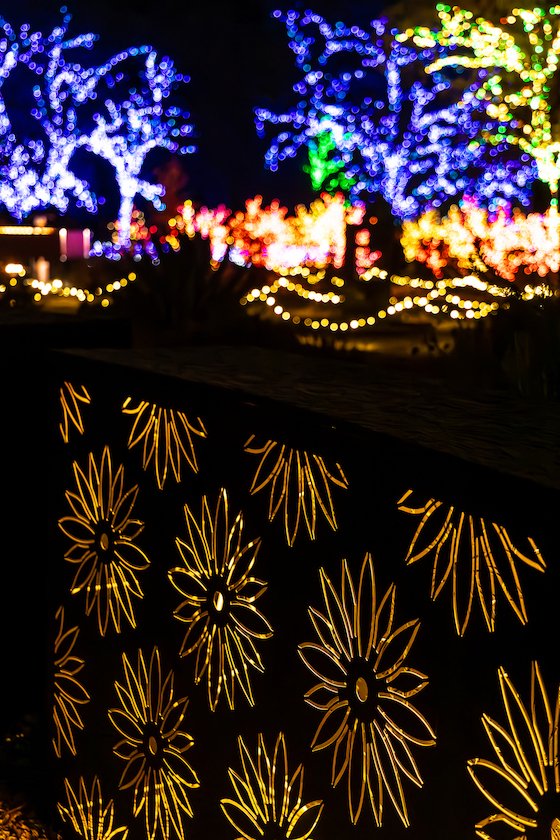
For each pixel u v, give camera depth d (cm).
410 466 132
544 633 113
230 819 178
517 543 116
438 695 131
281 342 893
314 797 157
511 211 1477
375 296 1351
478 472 120
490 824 123
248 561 169
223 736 179
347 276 1526
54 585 231
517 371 450
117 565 207
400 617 137
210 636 180
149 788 202
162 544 192
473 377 572
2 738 291
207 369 199
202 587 181
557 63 1212
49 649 234
